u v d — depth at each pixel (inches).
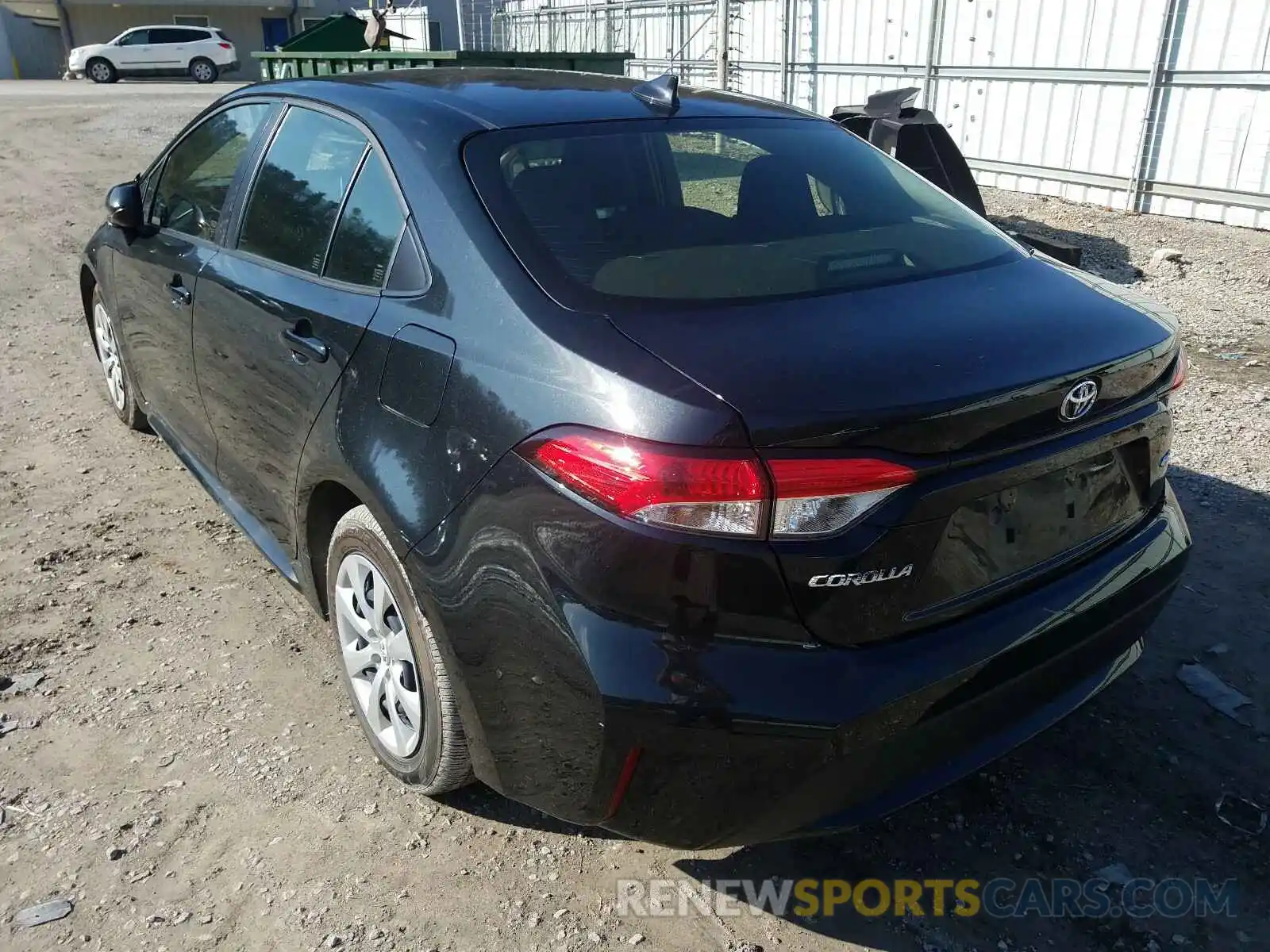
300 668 123.4
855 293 87.3
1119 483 92.2
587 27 794.2
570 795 79.8
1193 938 88.5
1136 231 370.0
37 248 356.5
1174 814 102.3
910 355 76.9
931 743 78.7
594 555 73.4
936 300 87.8
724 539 70.3
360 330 97.4
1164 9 373.1
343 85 118.0
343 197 107.3
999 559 81.8
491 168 94.9
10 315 276.7
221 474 140.3
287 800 102.1
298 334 106.9
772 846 98.3
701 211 97.7
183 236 142.8
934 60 470.9
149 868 93.4
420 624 91.0
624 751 74.3
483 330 84.4
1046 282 96.4
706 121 111.6
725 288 85.4
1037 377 78.1
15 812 99.4
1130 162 401.1
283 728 112.7
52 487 170.4
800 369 73.9
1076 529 88.5
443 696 90.4
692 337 77.3
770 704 71.6
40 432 194.2
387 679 101.7
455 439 84.0
